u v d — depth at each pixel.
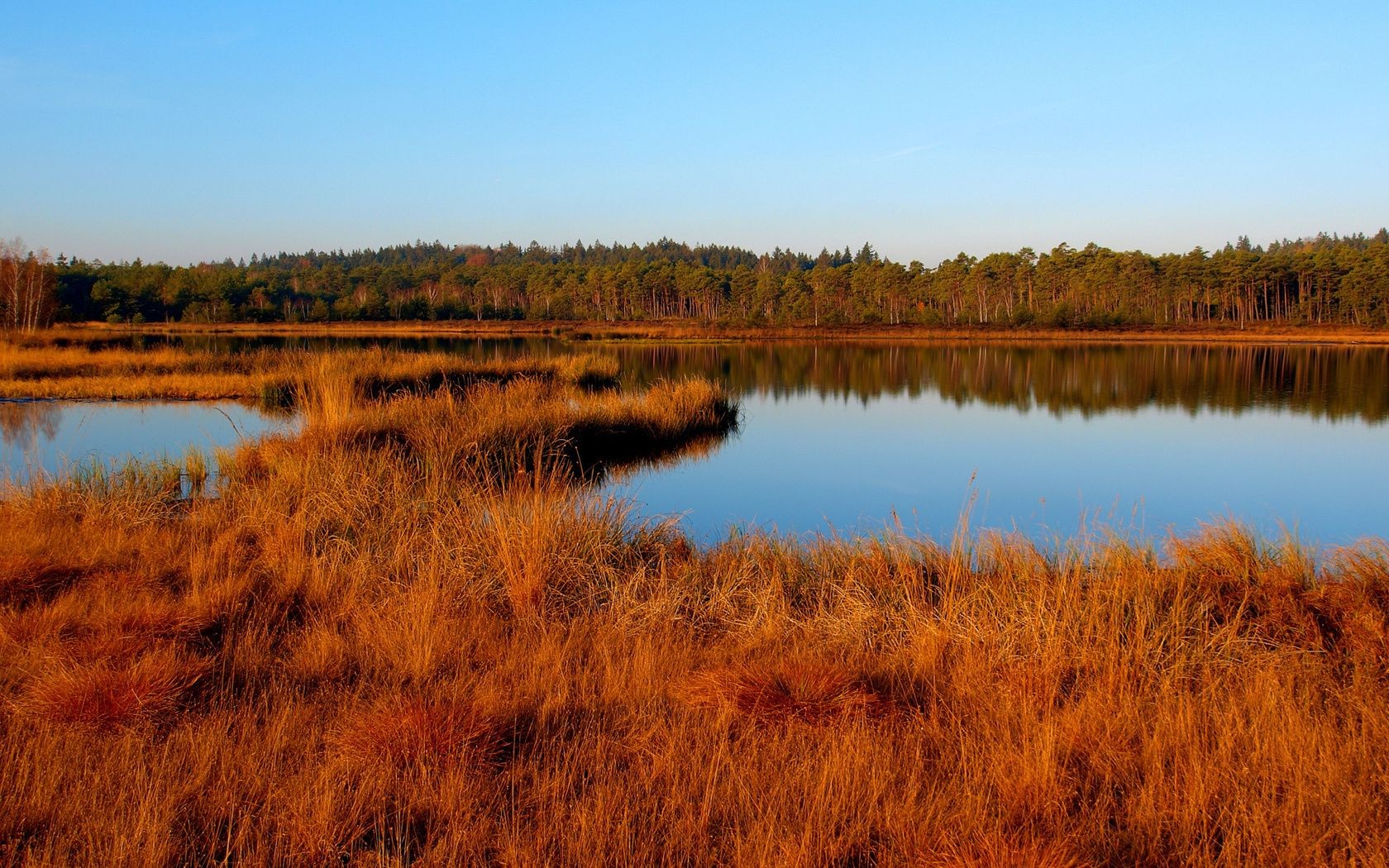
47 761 3.06
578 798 3.00
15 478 9.01
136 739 3.24
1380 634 4.65
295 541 6.19
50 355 28.45
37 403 20.55
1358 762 3.16
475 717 3.45
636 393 22.08
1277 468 15.13
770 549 7.04
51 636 4.25
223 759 3.12
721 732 3.51
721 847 2.72
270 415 18.97
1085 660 4.29
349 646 4.43
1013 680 4.04
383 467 8.46
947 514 11.40
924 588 5.86
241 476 10.15
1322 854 2.68
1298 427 20.38
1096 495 12.80
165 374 25.67
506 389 19.89
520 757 3.28
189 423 17.56
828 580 5.96
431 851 2.62
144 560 5.85
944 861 2.64
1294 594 5.45
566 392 22.44
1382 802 2.94
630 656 4.46
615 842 2.71
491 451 11.92
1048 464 15.54
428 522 6.84
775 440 18.34
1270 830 2.80
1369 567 5.65
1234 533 6.37
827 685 3.90
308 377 19.84
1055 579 5.71
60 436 15.68
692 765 3.22
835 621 5.17
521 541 5.78
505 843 2.71
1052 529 10.41
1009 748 3.30
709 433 18.44
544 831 2.75
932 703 3.79
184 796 2.90
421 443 11.34
